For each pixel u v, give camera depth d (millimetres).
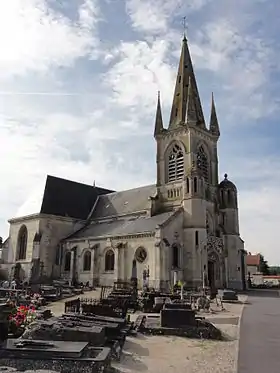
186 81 63312
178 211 51125
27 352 10328
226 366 12016
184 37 67750
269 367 11664
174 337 17328
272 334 17781
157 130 61531
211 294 39594
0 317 12562
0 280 62688
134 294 30797
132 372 11367
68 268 60000
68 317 17516
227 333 18453
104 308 20734
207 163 59969
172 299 29438
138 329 18344
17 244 64938
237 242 57594
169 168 58469
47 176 68562
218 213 57906
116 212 63562
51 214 63531
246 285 59750
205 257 50125
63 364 9898
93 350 11219
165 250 46875
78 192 71625
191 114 58000
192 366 12094
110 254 52625
